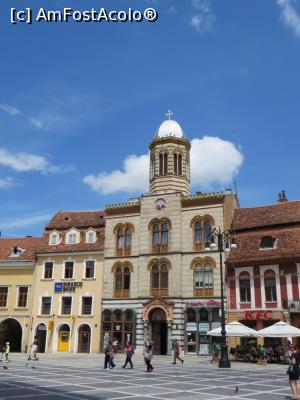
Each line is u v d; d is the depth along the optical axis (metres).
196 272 49.25
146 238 52.47
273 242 46.25
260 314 44.03
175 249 50.56
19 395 16.91
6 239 62.50
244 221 50.94
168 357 45.03
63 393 17.84
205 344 46.62
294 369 17.12
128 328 50.41
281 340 42.62
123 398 16.69
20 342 55.78
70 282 54.09
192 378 25.00
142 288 50.81
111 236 54.47
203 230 50.16
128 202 54.94
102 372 28.14
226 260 47.09
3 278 56.78
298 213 48.16
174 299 48.78
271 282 44.72
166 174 57.31
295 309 42.16
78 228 56.81
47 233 58.19
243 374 28.14
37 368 30.48
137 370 30.00
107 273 53.06
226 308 46.38
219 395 18.03
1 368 30.09
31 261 56.25
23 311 54.78
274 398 17.45
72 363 35.94
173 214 51.94
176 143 58.66
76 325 52.38
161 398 16.84
